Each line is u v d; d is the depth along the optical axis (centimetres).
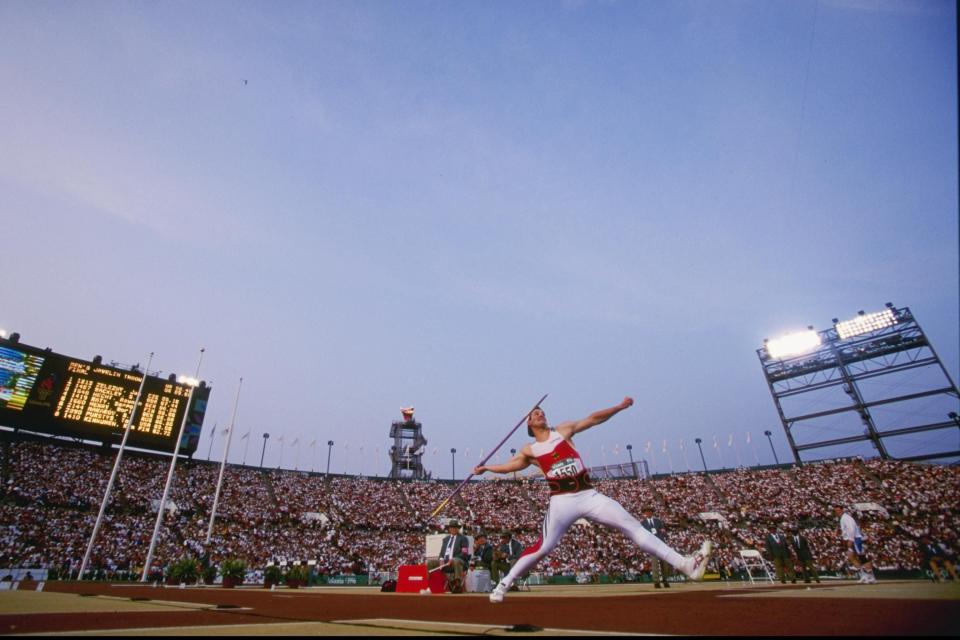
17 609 553
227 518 4491
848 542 1150
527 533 5306
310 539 4512
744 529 4681
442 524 5409
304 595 946
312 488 5566
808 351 5631
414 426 7344
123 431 4019
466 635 285
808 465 5412
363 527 5081
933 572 1113
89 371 3997
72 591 1242
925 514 4222
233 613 484
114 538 3631
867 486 4741
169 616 454
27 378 3712
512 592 1298
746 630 262
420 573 1428
